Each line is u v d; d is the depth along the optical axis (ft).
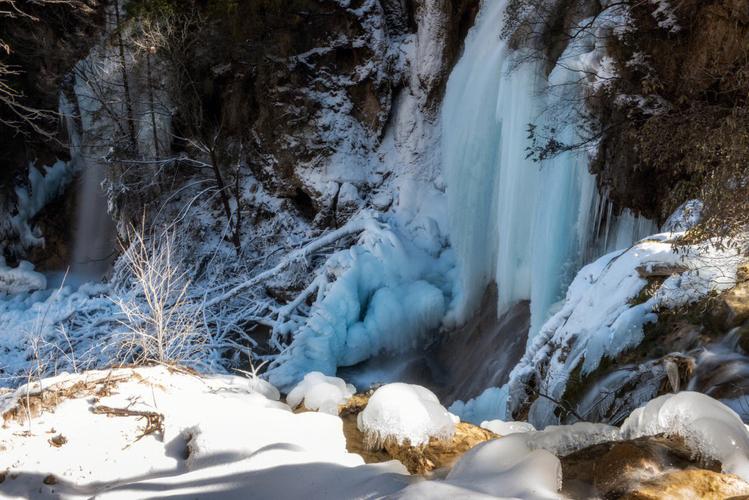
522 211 45.98
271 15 59.57
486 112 52.13
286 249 59.72
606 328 22.74
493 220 52.21
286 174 60.95
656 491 7.69
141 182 62.18
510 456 8.34
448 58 59.36
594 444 9.34
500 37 45.11
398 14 62.18
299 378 46.21
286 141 60.70
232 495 8.57
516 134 45.70
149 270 18.34
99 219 70.49
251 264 60.44
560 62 38.40
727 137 22.18
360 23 60.54
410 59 61.05
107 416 11.15
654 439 9.10
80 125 71.05
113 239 65.98
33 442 10.53
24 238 69.10
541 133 42.98
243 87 62.23
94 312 56.44
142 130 64.34
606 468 8.38
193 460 9.77
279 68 60.34
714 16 29.48
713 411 9.02
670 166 30.94
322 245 56.13
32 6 62.49
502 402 38.63
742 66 28.25
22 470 9.94
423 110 60.59
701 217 21.70
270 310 54.54
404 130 61.11
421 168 60.44
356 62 61.05
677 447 8.88
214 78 62.49
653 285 22.59
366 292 53.62
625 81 33.22
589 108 36.09
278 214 61.26
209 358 45.47
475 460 8.39
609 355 21.81
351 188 60.08
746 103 24.63
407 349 52.26
